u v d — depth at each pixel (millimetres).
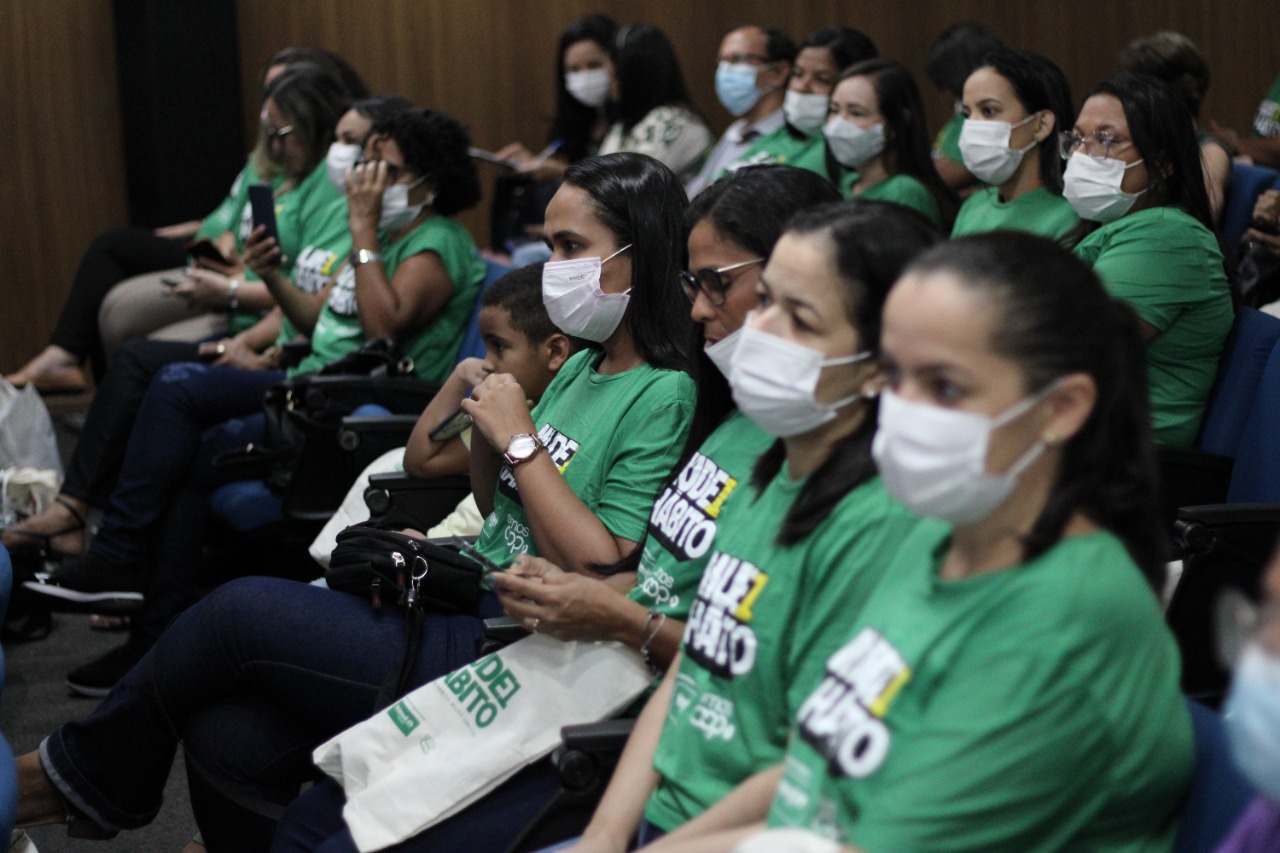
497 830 1648
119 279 4926
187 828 2562
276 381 3516
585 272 1933
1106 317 1119
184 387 3377
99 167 5938
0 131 5781
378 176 3291
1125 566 1113
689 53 6320
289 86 3977
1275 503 2121
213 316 4340
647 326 1939
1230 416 2518
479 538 2129
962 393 1098
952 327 1091
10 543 3471
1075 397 1103
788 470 1440
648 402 1881
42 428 3787
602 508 1870
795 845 1111
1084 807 1104
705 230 1619
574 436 1946
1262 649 948
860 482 1348
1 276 5844
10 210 5828
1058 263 1116
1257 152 4656
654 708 1517
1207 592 2027
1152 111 2578
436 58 6168
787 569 1365
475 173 3447
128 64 5805
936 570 1197
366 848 1632
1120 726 1090
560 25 6258
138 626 3270
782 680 1365
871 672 1169
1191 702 1219
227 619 1942
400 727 1700
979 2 6340
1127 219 2594
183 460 3348
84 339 4914
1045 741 1064
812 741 1194
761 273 1528
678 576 1643
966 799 1065
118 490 3354
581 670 1680
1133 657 1097
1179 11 6375
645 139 4809
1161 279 2508
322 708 1918
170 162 5770
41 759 2035
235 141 5895
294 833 1795
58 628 3631
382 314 3273
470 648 1922
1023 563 1123
